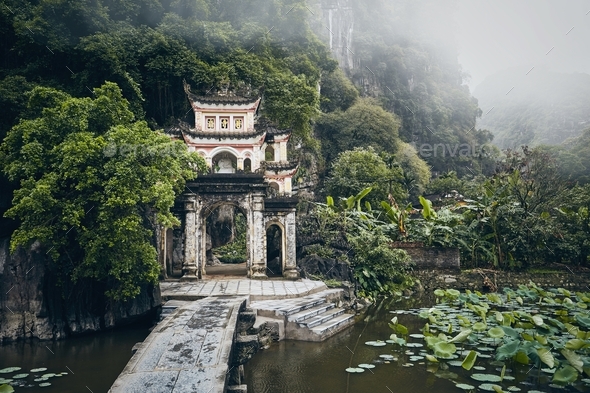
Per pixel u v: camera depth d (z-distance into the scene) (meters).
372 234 28.11
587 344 11.05
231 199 23.22
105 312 15.74
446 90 103.19
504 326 13.38
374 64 96.75
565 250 33.72
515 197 36.12
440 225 33.28
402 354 13.47
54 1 32.09
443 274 31.91
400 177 45.09
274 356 13.20
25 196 13.49
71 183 14.76
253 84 42.44
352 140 62.16
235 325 11.31
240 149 29.61
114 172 14.00
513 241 32.91
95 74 28.94
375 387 10.71
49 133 14.79
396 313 20.41
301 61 52.84
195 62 38.16
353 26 99.75
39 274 14.74
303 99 44.84
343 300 20.53
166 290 18.31
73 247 15.20
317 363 12.54
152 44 36.91
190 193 22.39
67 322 14.96
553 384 10.80
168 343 9.67
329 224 29.36
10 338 14.34
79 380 10.89
